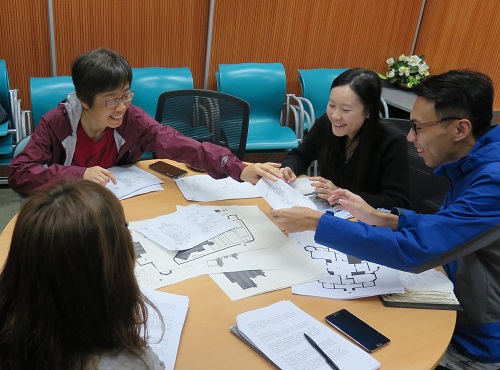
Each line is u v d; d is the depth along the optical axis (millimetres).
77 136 1741
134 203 1585
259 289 1189
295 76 3809
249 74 3309
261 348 978
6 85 2771
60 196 587
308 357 966
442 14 3748
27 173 1591
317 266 1305
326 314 1120
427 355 1017
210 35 3400
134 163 1936
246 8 3414
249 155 3771
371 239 1198
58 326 586
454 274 1338
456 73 1271
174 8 3250
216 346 1000
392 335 1068
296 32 3639
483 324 1313
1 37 2971
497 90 3357
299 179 1864
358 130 1844
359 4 3707
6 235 1328
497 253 1270
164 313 1068
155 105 3084
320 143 2070
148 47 3312
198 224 1460
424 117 1282
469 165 1290
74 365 597
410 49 4070
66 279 566
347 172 1927
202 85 3607
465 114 1238
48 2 2939
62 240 554
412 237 1188
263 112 3416
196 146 1791
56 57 3115
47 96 2730
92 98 1564
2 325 596
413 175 2018
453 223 1170
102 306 596
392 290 1213
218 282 1205
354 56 3910
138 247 1318
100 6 3074
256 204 1655
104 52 1565
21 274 572
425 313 1158
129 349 627
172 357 950
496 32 3287
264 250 1357
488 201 1170
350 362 961
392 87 3865
